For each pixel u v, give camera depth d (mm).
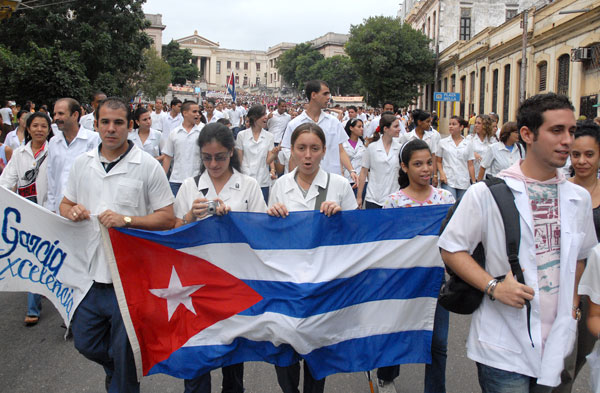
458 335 4922
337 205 3277
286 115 10797
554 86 20453
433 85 43281
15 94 23000
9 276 3389
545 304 2365
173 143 7496
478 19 41094
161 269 3242
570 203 2400
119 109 3207
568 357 2760
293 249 3270
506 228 2361
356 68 40500
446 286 2576
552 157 2305
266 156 7625
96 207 3281
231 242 3305
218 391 3881
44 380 4008
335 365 3217
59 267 3357
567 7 19203
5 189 3318
